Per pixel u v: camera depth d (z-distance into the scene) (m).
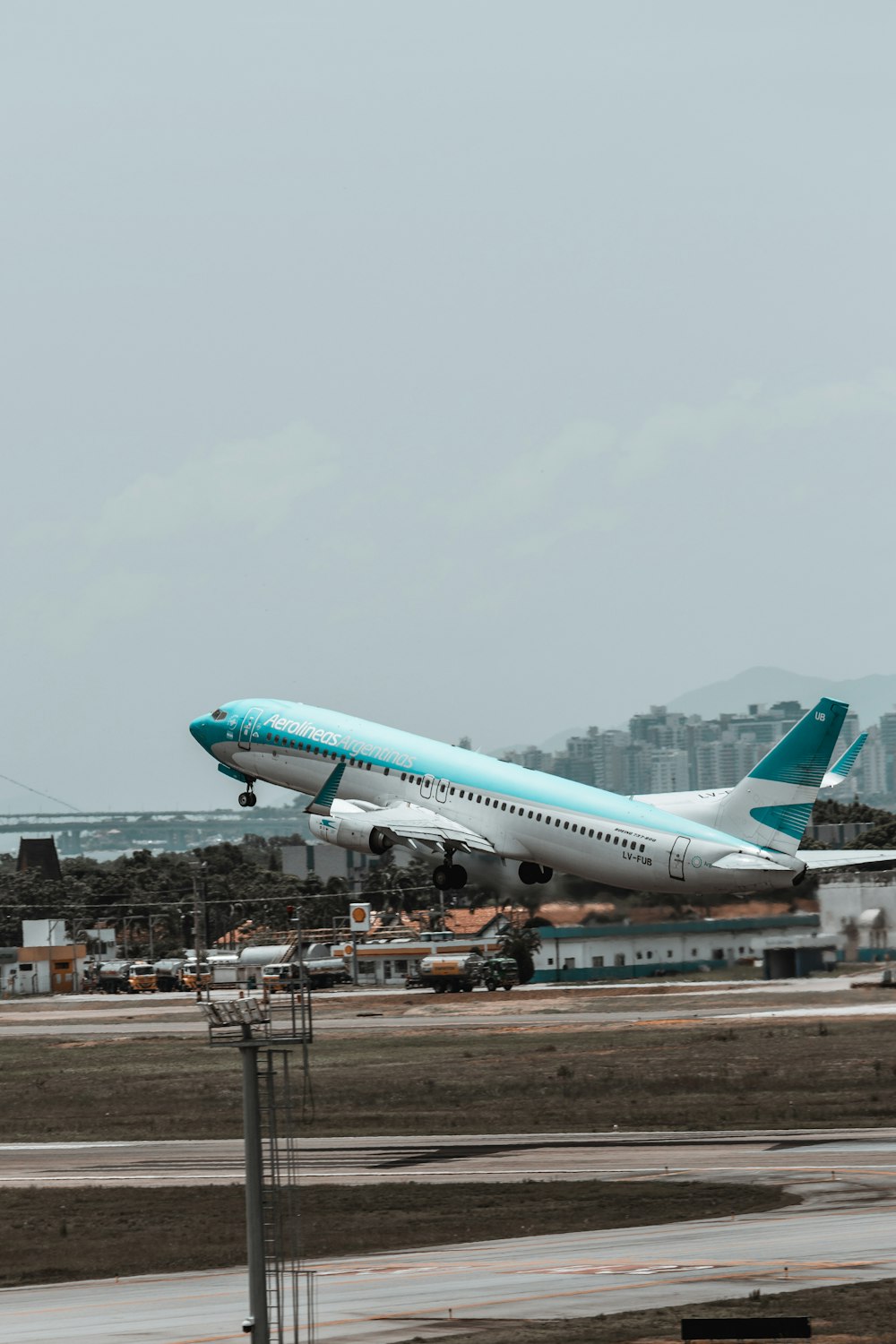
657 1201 135.88
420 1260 115.50
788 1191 136.88
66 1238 136.12
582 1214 131.88
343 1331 91.69
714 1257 109.50
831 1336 86.06
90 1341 92.00
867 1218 122.38
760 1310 92.38
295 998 90.62
